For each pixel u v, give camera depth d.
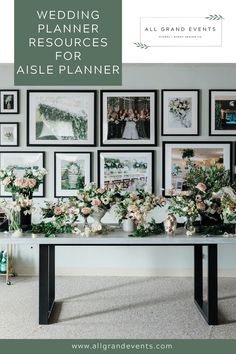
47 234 3.52
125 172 5.04
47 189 5.05
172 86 5.05
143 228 3.67
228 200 3.58
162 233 3.72
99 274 5.09
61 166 5.05
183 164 5.02
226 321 3.53
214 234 3.62
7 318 3.61
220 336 3.21
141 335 3.24
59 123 5.06
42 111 5.05
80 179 5.05
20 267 5.10
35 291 4.38
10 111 5.04
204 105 5.04
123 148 5.05
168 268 5.08
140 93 5.04
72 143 5.05
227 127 5.02
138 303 4.02
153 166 5.02
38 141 5.05
